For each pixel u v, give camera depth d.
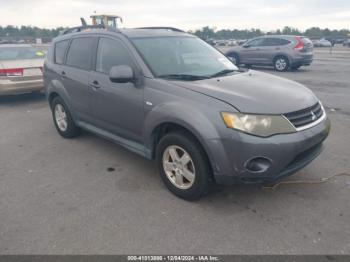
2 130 6.12
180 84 3.38
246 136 2.86
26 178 4.07
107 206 3.37
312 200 3.40
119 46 4.07
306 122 3.14
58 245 2.78
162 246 2.75
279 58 14.25
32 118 6.96
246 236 2.86
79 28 5.62
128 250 2.71
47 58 5.67
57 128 5.70
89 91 4.49
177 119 3.19
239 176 2.98
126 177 4.04
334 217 3.10
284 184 3.74
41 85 8.11
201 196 3.36
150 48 3.98
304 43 13.80
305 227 2.96
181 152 3.41
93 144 5.24
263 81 3.73
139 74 3.71
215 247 2.73
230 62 4.59
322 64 17.20
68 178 4.05
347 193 3.52
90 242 2.81
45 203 3.46
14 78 7.70
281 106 3.03
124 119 3.99
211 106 3.03
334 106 7.32
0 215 3.25
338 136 5.31
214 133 2.96
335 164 4.24
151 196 3.56
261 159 2.92
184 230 2.95
